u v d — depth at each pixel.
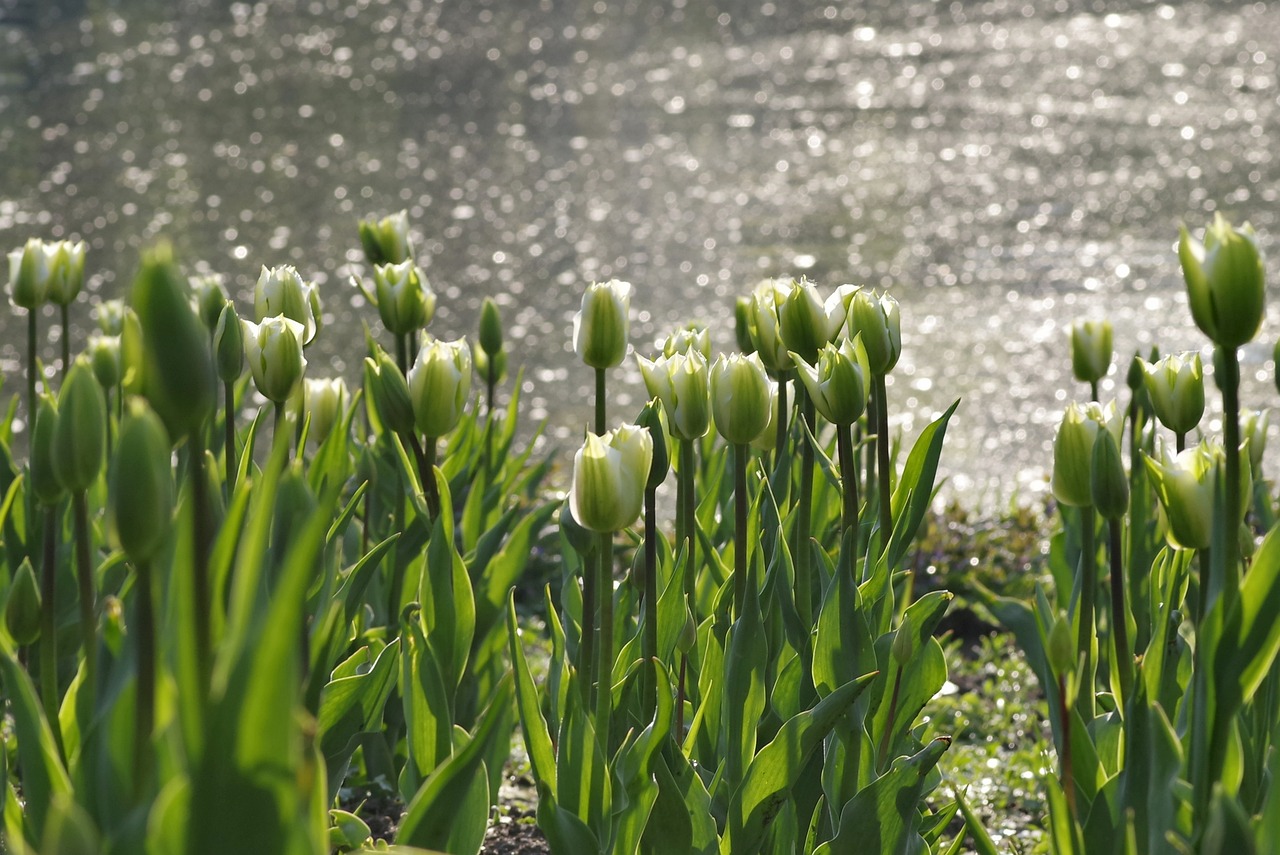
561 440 10.24
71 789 2.24
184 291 1.68
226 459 3.34
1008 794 5.14
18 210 18.28
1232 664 2.33
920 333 12.79
